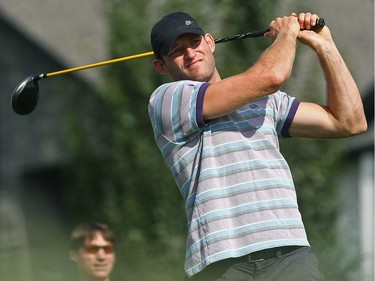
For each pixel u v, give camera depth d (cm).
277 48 1777
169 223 4303
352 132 1850
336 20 5866
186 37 1838
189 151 1767
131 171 4431
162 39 1834
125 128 4438
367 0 6178
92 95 4684
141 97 4444
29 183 5431
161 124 1791
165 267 4131
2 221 5378
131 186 4406
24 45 5356
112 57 4469
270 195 1700
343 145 4538
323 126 1842
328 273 4156
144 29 4431
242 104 1725
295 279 1670
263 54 1770
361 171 5275
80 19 5419
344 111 1838
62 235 4925
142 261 4147
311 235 4328
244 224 1686
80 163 4669
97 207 4619
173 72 1858
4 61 5481
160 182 4356
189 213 1753
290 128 1838
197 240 1709
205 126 1755
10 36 5438
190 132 1761
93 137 4684
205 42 1858
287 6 4534
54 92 5222
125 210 4384
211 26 4384
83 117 4722
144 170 4394
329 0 6038
